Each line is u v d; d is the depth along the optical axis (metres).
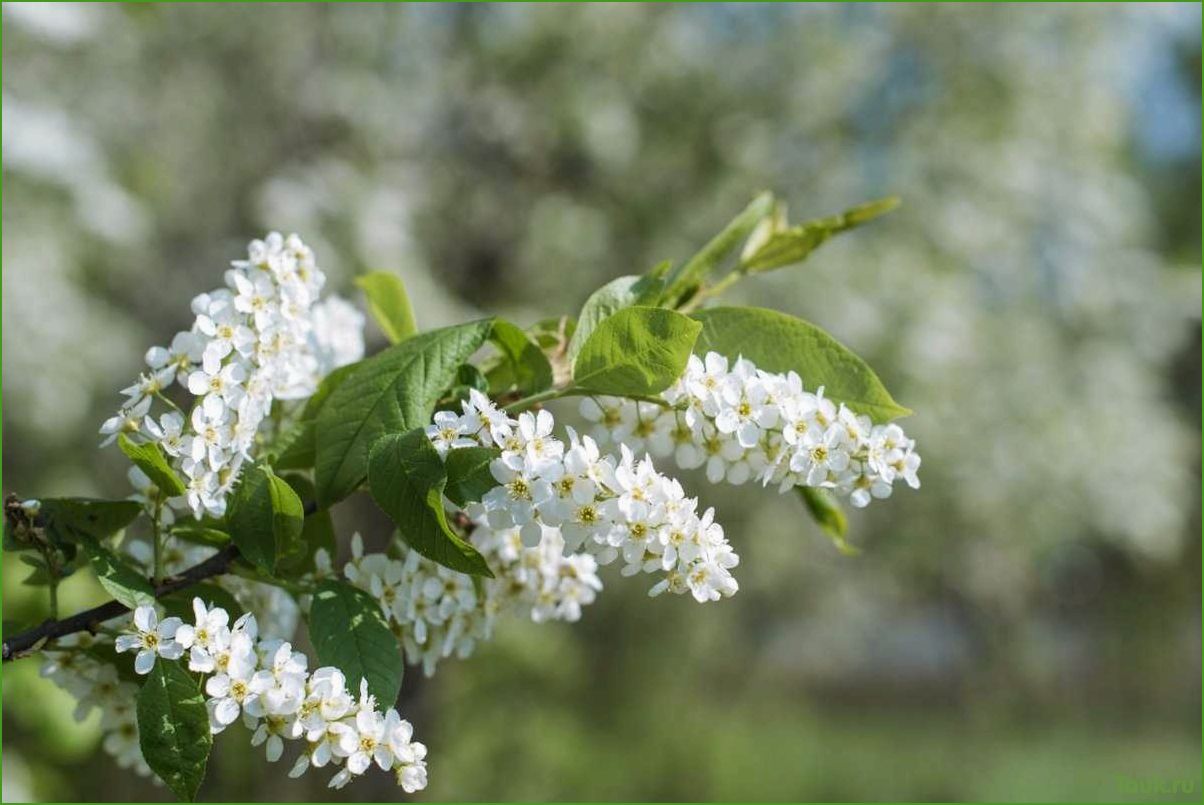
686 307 1.72
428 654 1.58
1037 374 8.82
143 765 1.58
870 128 8.83
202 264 8.72
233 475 1.42
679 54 8.48
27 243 7.30
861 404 1.47
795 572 10.99
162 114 8.66
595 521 1.27
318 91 8.16
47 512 1.46
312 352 1.72
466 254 8.29
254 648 1.31
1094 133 9.19
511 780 9.44
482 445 1.31
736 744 13.18
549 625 9.34
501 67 8.30
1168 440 9.41
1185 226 17.78
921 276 8.10
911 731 15.73
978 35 8.64
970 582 11.28
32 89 7.60
